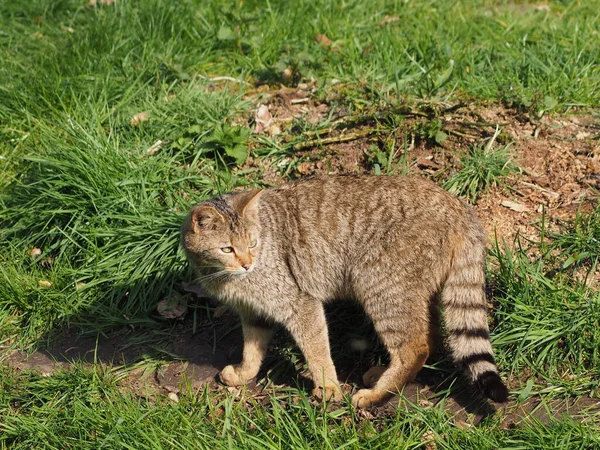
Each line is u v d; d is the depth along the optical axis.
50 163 3.78
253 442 3.22
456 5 4.43
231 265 3.38
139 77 4.07
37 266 3.75
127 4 4.38
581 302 3.39
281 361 3.49
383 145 3.78
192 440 3.25
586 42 4.12
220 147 3.84
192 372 3.49
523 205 3.64
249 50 4.24
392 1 4.43
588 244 3.49
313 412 3.28
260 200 3.47
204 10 4.36
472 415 3.29
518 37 4.21
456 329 3.32
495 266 3.52
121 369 3.52
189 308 3.63
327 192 3.45
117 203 3.73
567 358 3.35
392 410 3.31
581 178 3.68
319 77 4.07
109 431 3.28
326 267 3.43
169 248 3.66
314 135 3.85
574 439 3.18
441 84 3.90
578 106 3.88
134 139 3.92
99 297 3.66
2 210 3.80
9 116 4.04
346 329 3.54
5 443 3.35
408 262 3.36
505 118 3.83
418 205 3.38
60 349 3.59
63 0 4.55
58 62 4.18
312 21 4.29
